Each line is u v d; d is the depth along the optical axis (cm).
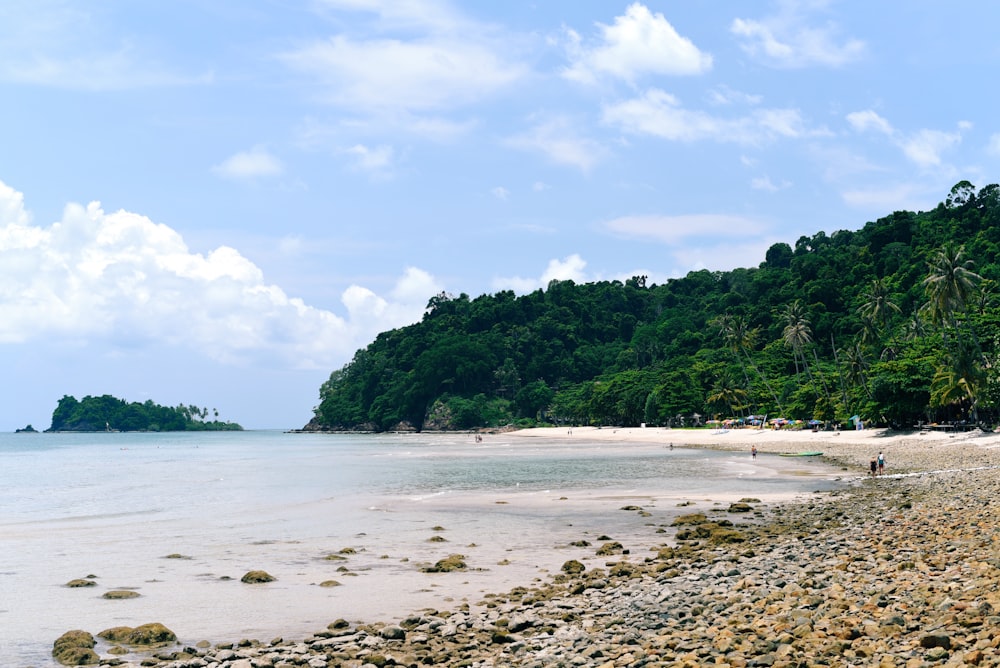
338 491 5919
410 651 1722
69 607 2295
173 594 2448
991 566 1795
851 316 19612
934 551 2223
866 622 1434
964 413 10431
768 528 3428
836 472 6869
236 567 2889
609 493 5444
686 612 1806
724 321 17325
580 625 1834
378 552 3184
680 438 16112
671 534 3541
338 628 2005
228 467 9600
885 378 10506
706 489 5634
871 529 3009
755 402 16562
